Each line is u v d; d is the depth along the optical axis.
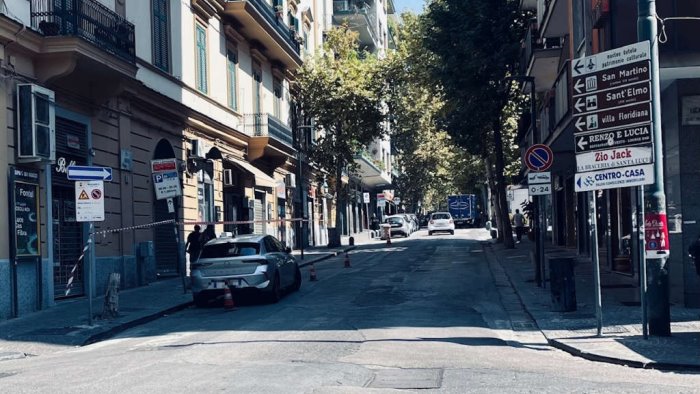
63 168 17.25
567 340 10.52
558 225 36.12
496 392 7.32
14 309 14.66
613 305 14.01
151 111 21.94
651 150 9.97
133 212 20.64
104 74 17.58
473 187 57.19
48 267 15.97
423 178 70.06
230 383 7.84
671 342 9.98
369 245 42.94
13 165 14.95
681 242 13.14
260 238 17.34
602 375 8.29
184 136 24.55
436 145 67.25
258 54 33.22
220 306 16.94
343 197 41.72
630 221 18.94
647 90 9.95
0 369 9.81
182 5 24.73
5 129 14.70
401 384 7.72
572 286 13.56
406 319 13.27
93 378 8.41
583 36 18.23
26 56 15.53
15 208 14.77
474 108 32.34
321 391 7.37
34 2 15.82
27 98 15.09
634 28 13.42
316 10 47.81
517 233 38.66
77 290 17.73
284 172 38.38
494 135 34.34
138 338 12.45
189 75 25.22
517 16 30.89
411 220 59.25
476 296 16.97
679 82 13.17
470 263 26.55
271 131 31.98
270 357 9.59
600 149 10.40
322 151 38.81
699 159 13.05
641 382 7.88
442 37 32.06
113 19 18.33
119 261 19.62
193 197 25.16
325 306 15.70
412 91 47.38
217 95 28.03
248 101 32.06
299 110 40.50
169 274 23.12
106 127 19.22
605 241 22.48
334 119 38.12
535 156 16.98
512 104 34.47
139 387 7.77
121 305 16.47
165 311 15.77
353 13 55.25
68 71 15.98
